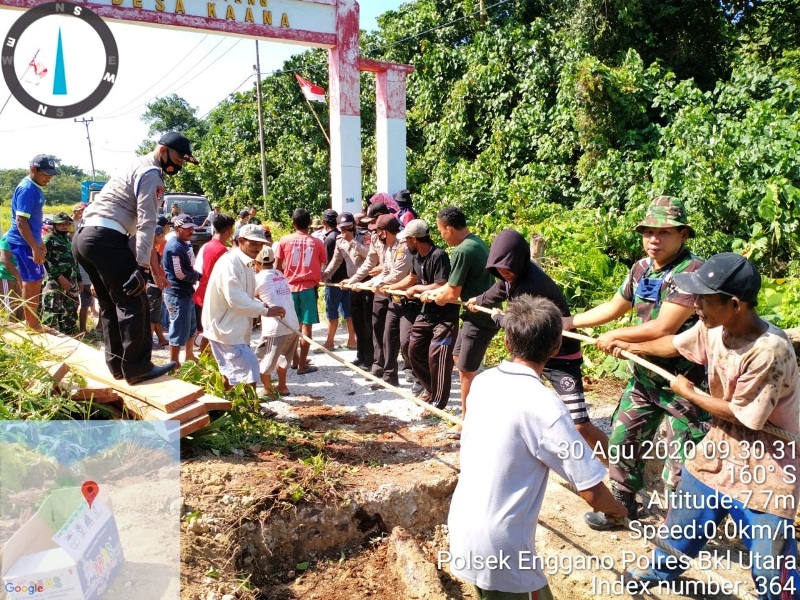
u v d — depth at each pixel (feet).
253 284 17.76
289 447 16.31
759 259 32.94
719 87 43.24
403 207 31.09
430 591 11.95
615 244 33.81
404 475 15.24
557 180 48.78
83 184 75.25
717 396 10.05
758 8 55.01
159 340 27.94
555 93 53.78
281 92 76.02
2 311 17.26
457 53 61.87
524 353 8.70
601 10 50.57
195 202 63.52
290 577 13.20
